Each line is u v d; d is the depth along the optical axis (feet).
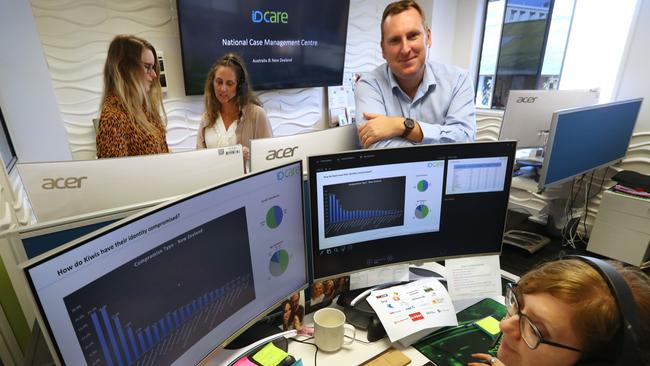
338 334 2.75
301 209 2.90
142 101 7.39
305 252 3.03
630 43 8.61
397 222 3.21
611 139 7.89
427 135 4.36
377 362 2.70
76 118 7.38
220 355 2.75
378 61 11.76
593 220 9.48
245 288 2.60
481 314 3.23
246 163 3.70
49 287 1.48
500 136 7.89
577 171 7.42
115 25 7.34
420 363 2.71
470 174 3.21
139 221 1.81
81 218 2.28
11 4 6.21
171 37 7.99
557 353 1.58
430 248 3.37
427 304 3.07
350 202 3.01
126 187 2.95
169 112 8.31
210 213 2.21
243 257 2.53
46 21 6.70
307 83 10.00
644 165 8.65
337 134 4.28
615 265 1.61
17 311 3.72
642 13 8.32
